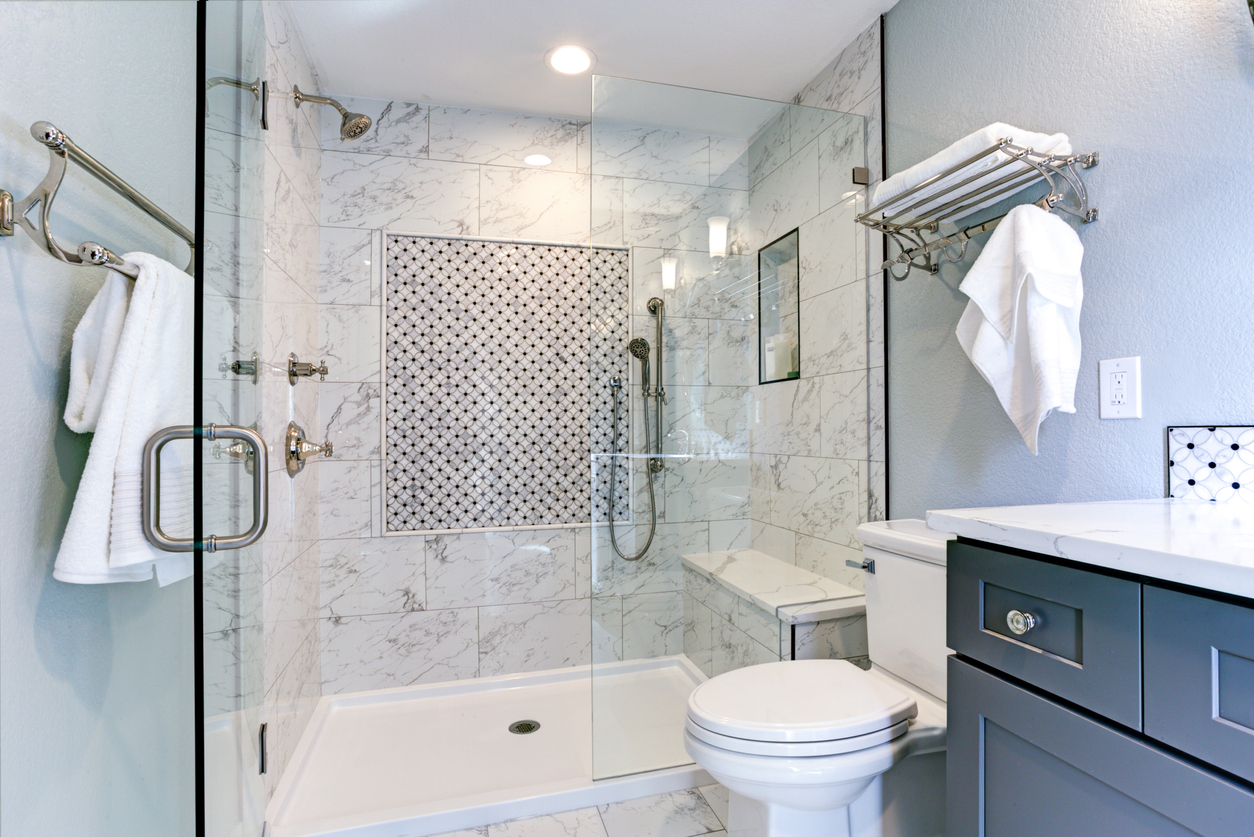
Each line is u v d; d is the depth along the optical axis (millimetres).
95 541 843
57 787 829
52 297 872
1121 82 1230
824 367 2070
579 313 2711
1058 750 791
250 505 1163
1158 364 1159
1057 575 798
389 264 2527
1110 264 1251
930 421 1774
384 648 2494
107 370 897
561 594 2684
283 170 1905
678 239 1993
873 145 2021
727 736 1197
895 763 1212
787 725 1186
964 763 946
